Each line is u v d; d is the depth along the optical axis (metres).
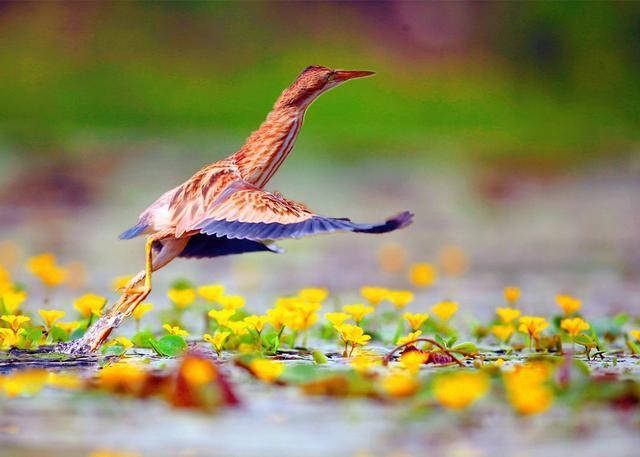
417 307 11.70
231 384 5.96
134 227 7.89
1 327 8.10
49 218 20.52
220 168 7.88
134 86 28.58
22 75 28.33
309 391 5.75
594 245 19.08
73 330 8.22
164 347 7.27
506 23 32.88
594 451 4.63
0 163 22.91
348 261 17.61
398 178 24.28
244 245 8.30
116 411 5.40
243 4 31.53
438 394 5.12
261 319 7.39
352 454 4.58
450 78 31.00
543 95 31.19
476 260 17.22
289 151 8.55
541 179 25.86
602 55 32.78
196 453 4.59
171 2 30.98
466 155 26.41
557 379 5.80
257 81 29.34
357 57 30.81
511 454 4.59
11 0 30.36
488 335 9.23
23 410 5.40
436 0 32.44
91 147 24.38
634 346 7.86
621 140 29.09
